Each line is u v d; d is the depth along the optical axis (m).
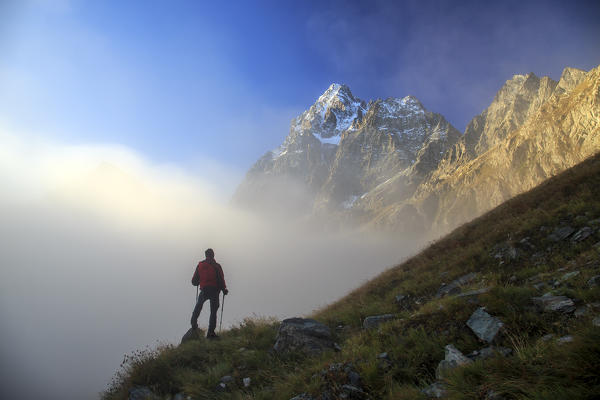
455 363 4.21
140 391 6.59
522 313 4.92
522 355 3.68
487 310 5.21
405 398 3.93
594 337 3.26
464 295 5.97
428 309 6.17
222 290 10.48
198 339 9.42
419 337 5.34
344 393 4.42
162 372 7.09
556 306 4.78
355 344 5.95
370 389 4.48
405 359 4.97
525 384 3.19
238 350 7.67
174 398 6.20
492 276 9.70
